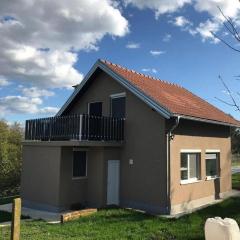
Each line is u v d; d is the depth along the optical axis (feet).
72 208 50.72
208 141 57.72
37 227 38.14
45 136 54.13
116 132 52.37
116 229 36.70
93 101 58.18
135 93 50.14
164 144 47.78
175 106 50.37
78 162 52.85
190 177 53.11
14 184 94.32
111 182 52.08
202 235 34.35
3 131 112.78
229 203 52.70
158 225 38.60
